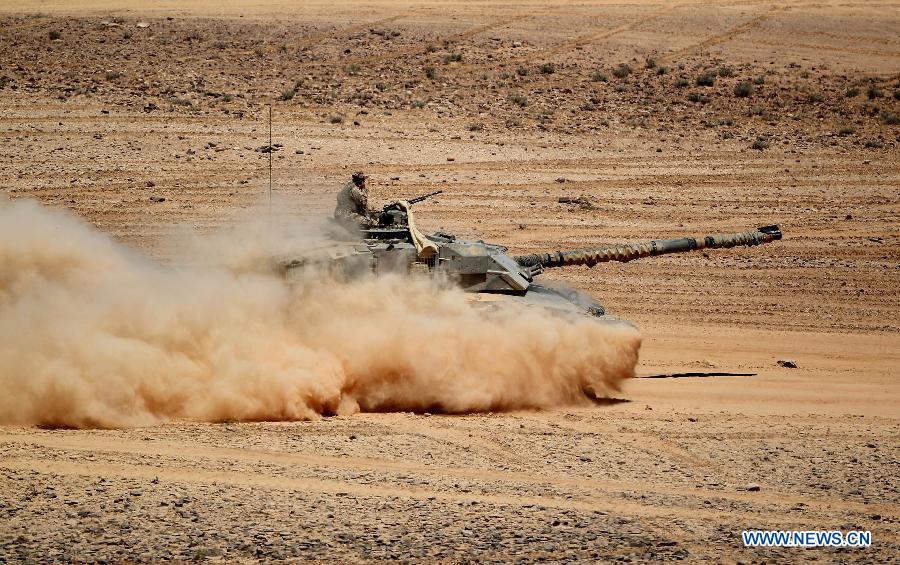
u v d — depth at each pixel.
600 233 119.81
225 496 48.41
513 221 122.56
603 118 170.75
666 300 99.12
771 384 75.44
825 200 136.62
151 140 144.25
